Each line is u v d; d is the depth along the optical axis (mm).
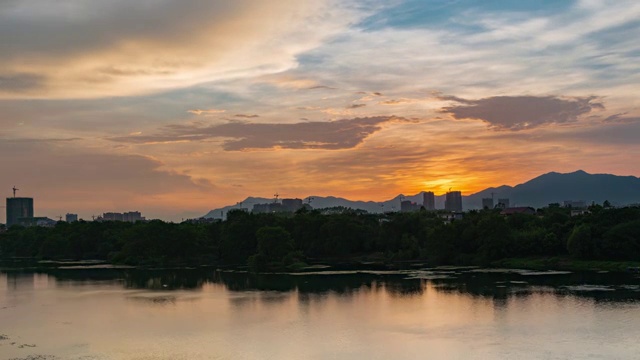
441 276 160250
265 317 101875
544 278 148500
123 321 100250
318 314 103938
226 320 99688
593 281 139875
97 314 107688
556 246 187250
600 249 174000
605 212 186125
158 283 158500
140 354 77500
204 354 77000
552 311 101062
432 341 82062
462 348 77875
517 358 72500
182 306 115562
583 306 104938
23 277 179250
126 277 176875
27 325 97688
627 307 103438
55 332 91750
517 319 95188
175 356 76312
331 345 80812
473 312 102250
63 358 76000
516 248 192500
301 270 191875
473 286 135875
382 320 97375
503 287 132125
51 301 124875
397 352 76625
